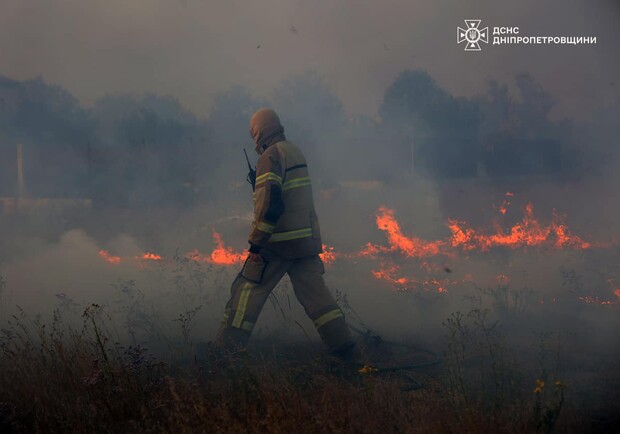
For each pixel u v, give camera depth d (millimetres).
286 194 7398
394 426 5355
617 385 6324
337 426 5168
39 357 6598
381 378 6750
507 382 6160
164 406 5449
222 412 5172
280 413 5188
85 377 6020
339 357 7238
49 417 5539
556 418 5129
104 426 5320
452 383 6156
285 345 8016
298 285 7480
